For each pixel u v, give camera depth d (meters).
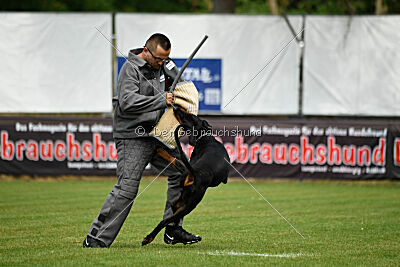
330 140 33.91
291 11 69.06
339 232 19.06
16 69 36.19
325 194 29.66
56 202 26.05
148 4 75.56
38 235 17.98
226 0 48.50
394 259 14.89
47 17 35.94
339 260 14.64
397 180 33.41
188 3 79.25
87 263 13.84
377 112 36.00
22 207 24.48
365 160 33.62
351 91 36.12
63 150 34.59
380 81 35.84
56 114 37.38
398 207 25.34
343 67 36.03
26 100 36.34
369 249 16.19
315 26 35.97
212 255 15.03
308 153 34.09
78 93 36.34
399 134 33.38
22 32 35.97
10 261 14.09
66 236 17.78
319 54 36.09
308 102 36.38
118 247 16.03
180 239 16.28
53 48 36.12
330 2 66.31
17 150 34.66
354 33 35.78
